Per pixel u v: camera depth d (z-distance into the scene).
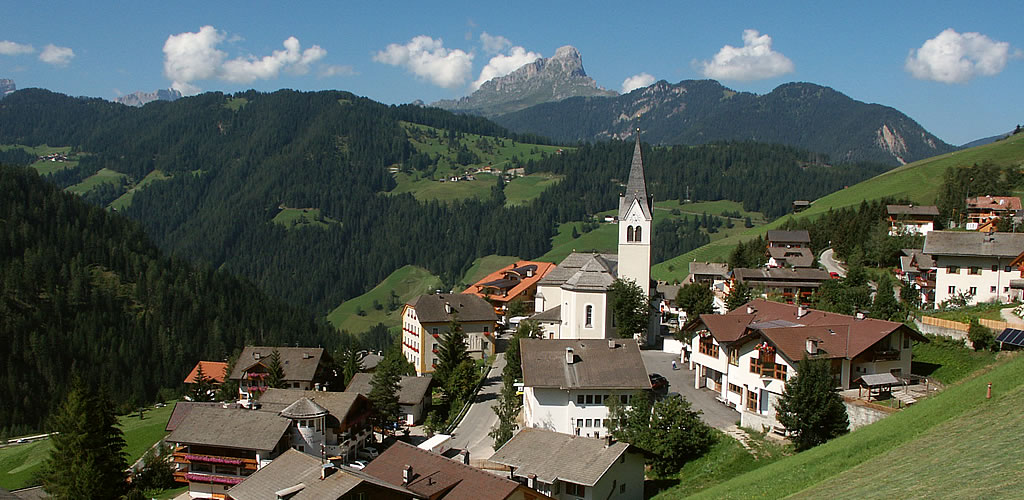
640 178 115.44
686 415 63.19
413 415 93.88
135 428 121.88
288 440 77.19
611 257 132.50
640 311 106.25
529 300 162.25
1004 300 94.25
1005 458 35.84
